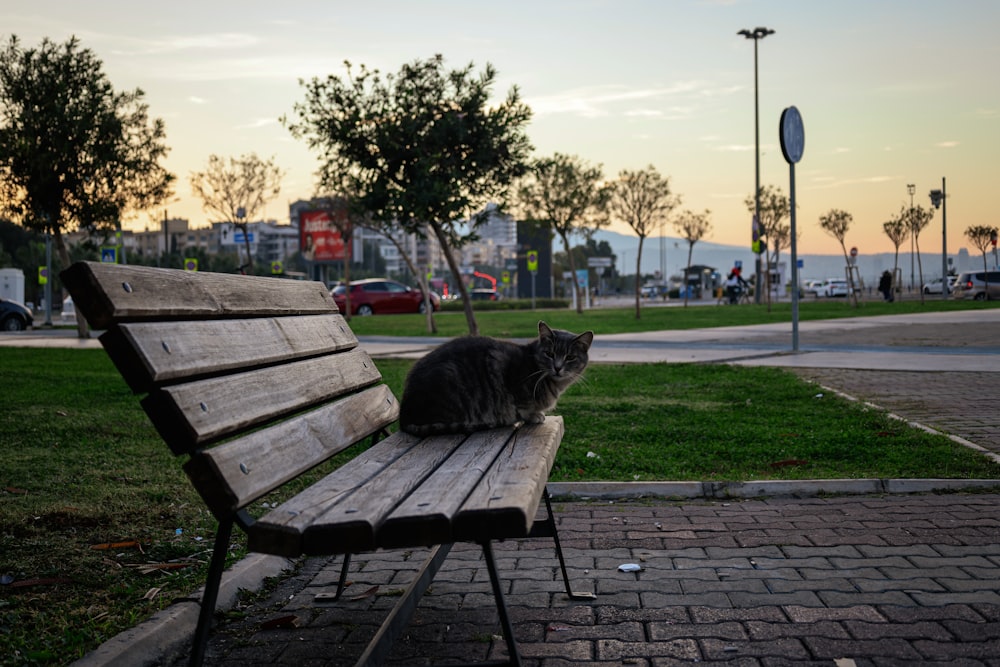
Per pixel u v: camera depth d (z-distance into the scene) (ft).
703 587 13.35
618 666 10.58
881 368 43.80
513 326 89.40
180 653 11.35
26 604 12.64
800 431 25.98
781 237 169.58
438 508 8.49
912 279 242.17
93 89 73.15
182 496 18.84
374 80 52.85
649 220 103.65
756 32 162.20
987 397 33.12
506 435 13.96
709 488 19.43
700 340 67.56
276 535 8.23
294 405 11.25
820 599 12.65
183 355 9.05
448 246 57.11
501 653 11.08
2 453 22.89
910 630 11.39
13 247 252.83
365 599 13.41
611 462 22.15
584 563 14.79
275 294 13.01
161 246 460.96
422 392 14.10
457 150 54.29
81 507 17.61
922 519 16.88
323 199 108.58
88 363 49.67
